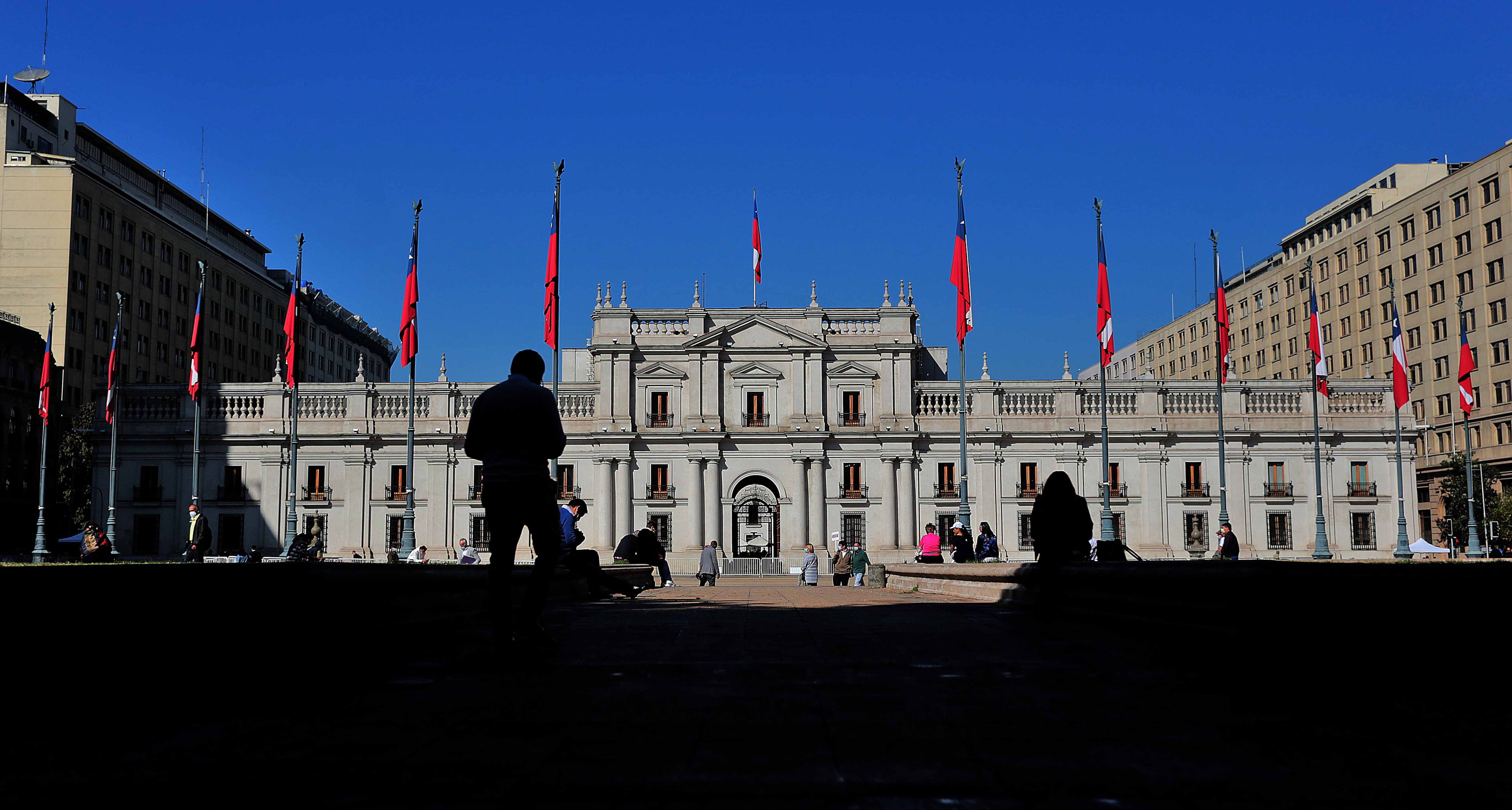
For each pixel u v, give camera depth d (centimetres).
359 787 473
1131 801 449
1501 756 524
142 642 703
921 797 457
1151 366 14462
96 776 491
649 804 448
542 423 905
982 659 888
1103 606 1302
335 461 7381
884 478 7425
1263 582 866
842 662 866
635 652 941
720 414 7469
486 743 554
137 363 9369
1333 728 590
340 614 915
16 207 8488
